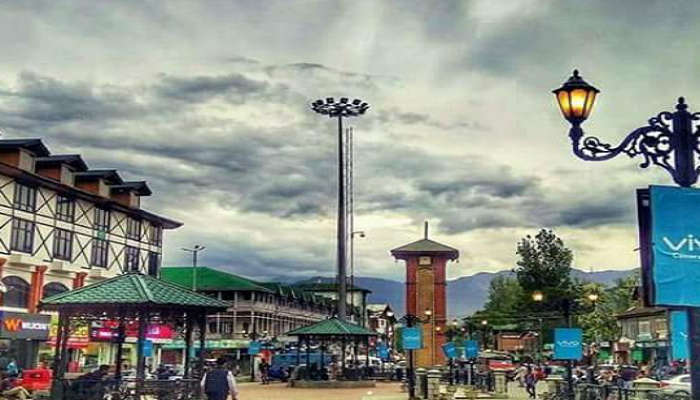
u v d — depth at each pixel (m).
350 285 96.88
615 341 74.31
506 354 76.50
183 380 22.81
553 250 96.69
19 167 44.88
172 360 71.44
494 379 38.16
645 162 9.70
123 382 22.45
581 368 48.50
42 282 46.44
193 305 23.45
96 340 48.12
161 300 22.64
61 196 49.16
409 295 70.94
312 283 121.38
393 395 35.50
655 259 9.19
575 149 9.90
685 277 9.16
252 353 56.59
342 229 58.97
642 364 59.78
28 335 42.34
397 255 71.94
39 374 30.38
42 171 49.41
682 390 23.48
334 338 46.59
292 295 92.56
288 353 63.06
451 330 72.81
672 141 9.67
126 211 55.91
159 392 22.36
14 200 44.59
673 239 9.23
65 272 48.50
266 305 84.06
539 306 93.06
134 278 23.72
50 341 45.00
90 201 51.81
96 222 52.59
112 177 54.38
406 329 32.72
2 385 24.58
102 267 52.84
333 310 101.44
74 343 46.41
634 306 75.62
